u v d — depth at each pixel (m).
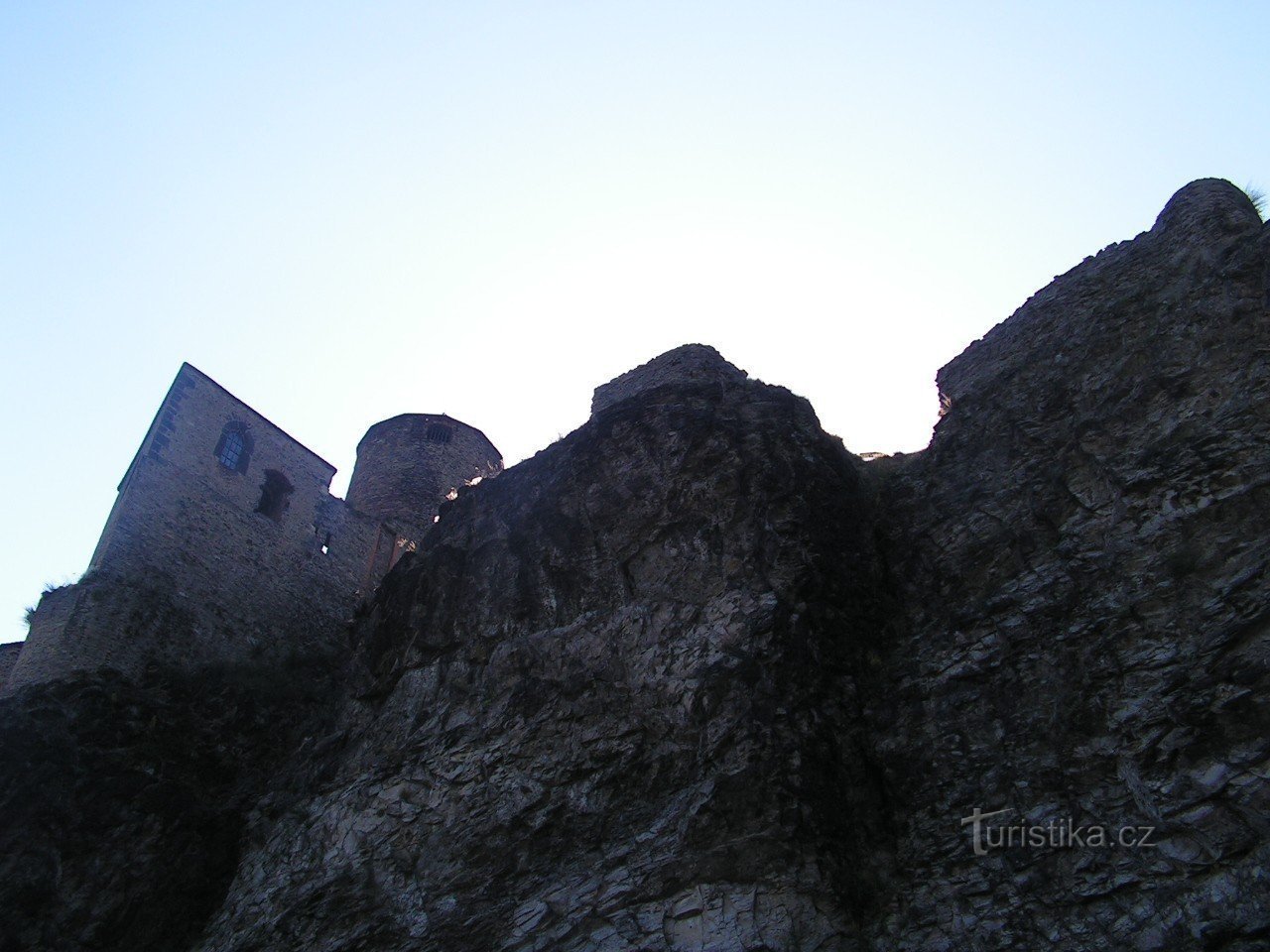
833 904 14.70
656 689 17.98
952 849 14.95
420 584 22.89
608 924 15.17
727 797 15.88
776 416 21.72
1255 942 11.77
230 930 18.39
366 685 22.11
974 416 21.23
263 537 29.06
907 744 16.53
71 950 18.38
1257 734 13.18
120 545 25.36
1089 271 21.91
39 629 23.55
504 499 23.39
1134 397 17.97
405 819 18.36
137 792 20.69
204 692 23.88
